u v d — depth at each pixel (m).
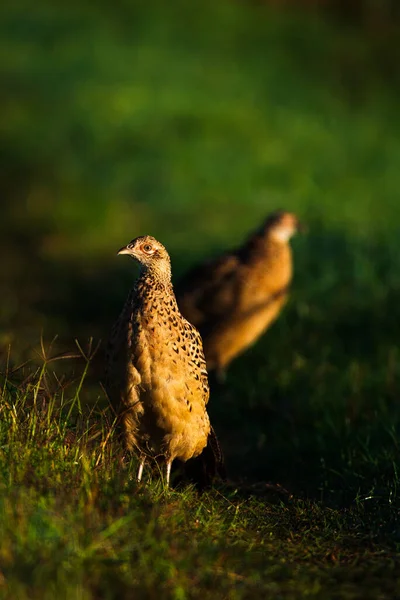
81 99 28.09
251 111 28.97
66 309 14.37
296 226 11.83
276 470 9.02
